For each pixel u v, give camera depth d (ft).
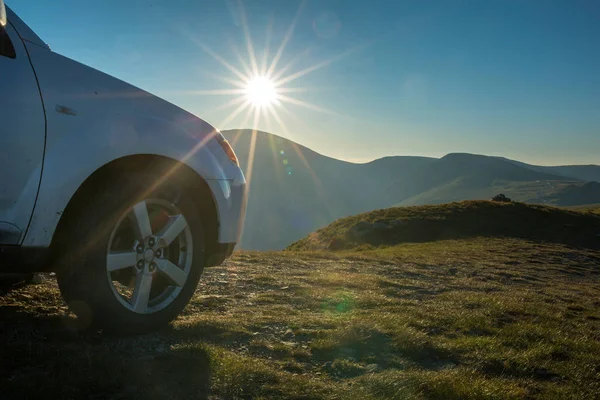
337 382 10.44
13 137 8.89
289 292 20.77
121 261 10.52
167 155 11.28
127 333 10.91
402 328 14.61
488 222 134.92
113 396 8.11
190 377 9.23
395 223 133.18
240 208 13.37
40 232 9.16
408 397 9.63
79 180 9.62
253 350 11.75
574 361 14.73
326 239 135.64
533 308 23.93
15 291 14.24
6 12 9.60
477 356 13.61
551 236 124.77
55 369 8.75
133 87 11.60
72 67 10.40
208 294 18.74
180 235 12.01
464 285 34.30
